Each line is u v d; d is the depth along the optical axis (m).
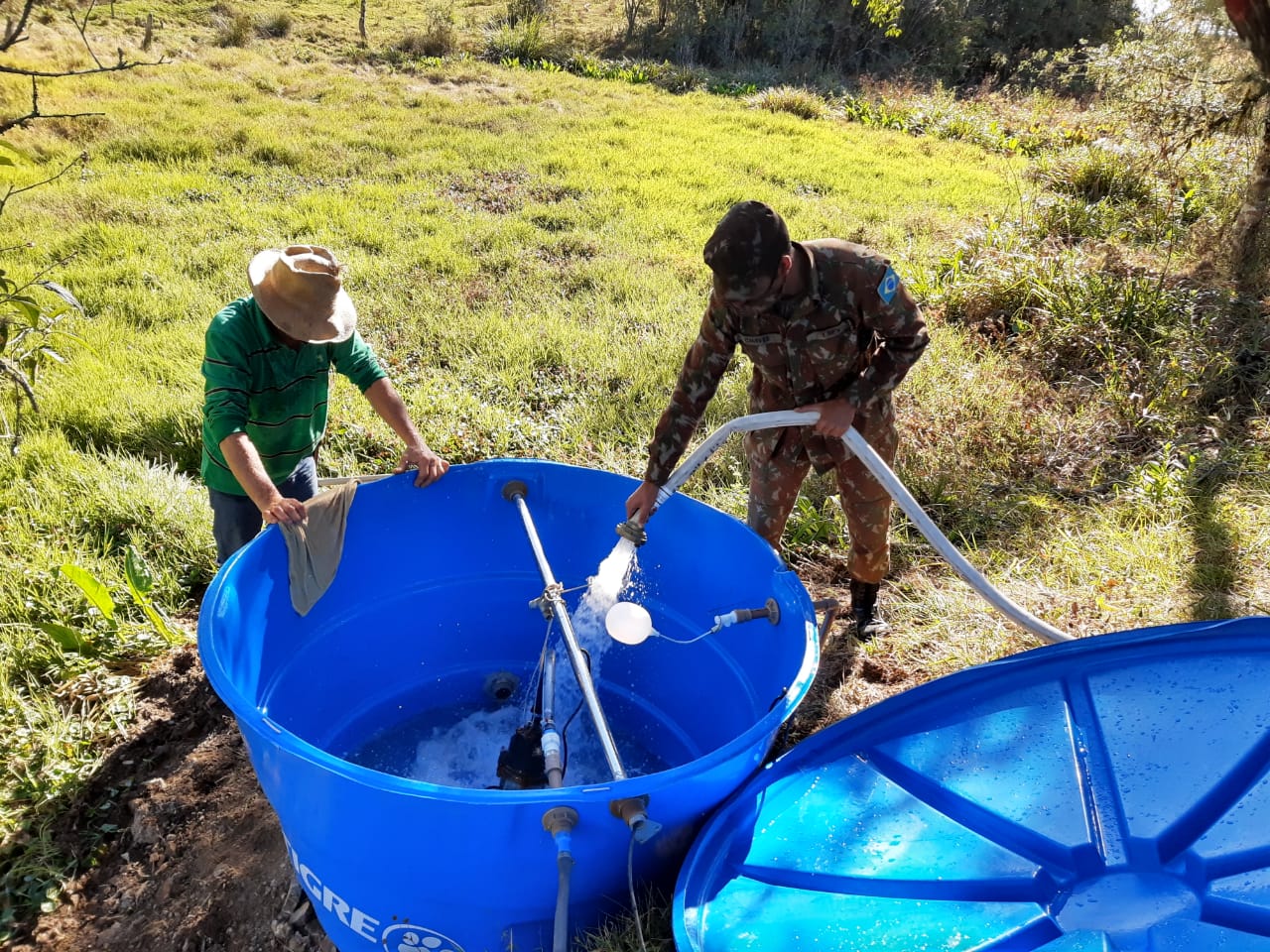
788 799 2.09
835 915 1.87
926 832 1.99
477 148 10.54
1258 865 1.66
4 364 3.16
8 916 2.57
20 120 2.55
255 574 2.49
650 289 6.71
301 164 9.70
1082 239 6.80
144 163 9.40
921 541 3.89
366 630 3.04
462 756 3.12
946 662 3.11
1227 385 4.80
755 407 2.89
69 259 6.49
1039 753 2.04
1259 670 2.00
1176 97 6.89
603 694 3.25
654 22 20.89
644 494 2.61
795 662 2.23
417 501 2.97
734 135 12.01
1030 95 16.52
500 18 20.28
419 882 1.95
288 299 2.60
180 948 2.50
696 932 1.79
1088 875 1.80
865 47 20.38
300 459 3.05
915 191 9.68
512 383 5.27
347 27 18.56
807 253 2.37
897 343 2.47
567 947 1.93
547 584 2.72
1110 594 3.32
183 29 16.64
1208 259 5.98
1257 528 3.61
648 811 1.91
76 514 3.97
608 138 11.24
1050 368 5.27
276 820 2.75
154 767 3.00
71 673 3.26
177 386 5.15
